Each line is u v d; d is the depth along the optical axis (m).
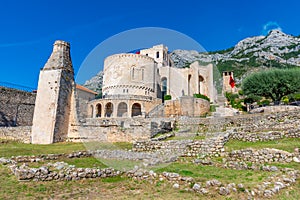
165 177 5.75
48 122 16.30
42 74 17.72
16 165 7.43
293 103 28.41
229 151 9.69
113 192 5.05
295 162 7.50
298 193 4.81
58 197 4.82
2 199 4.70
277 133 11.62
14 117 26.20
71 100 17.86
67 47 18.95
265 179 5.64
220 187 4.84
